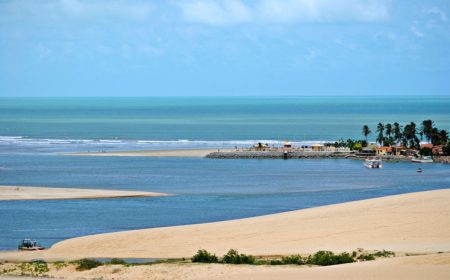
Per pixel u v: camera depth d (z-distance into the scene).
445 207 113.44
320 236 98.56
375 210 113.62
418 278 62.66
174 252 93.38
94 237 104.88
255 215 135.12
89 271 76.75
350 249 88.62
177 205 148.50
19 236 113.50
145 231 107.81
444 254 75.56
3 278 72.25
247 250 91.50
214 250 92.81
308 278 64.62
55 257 93.31
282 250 90.38
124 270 76.00
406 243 91.75
